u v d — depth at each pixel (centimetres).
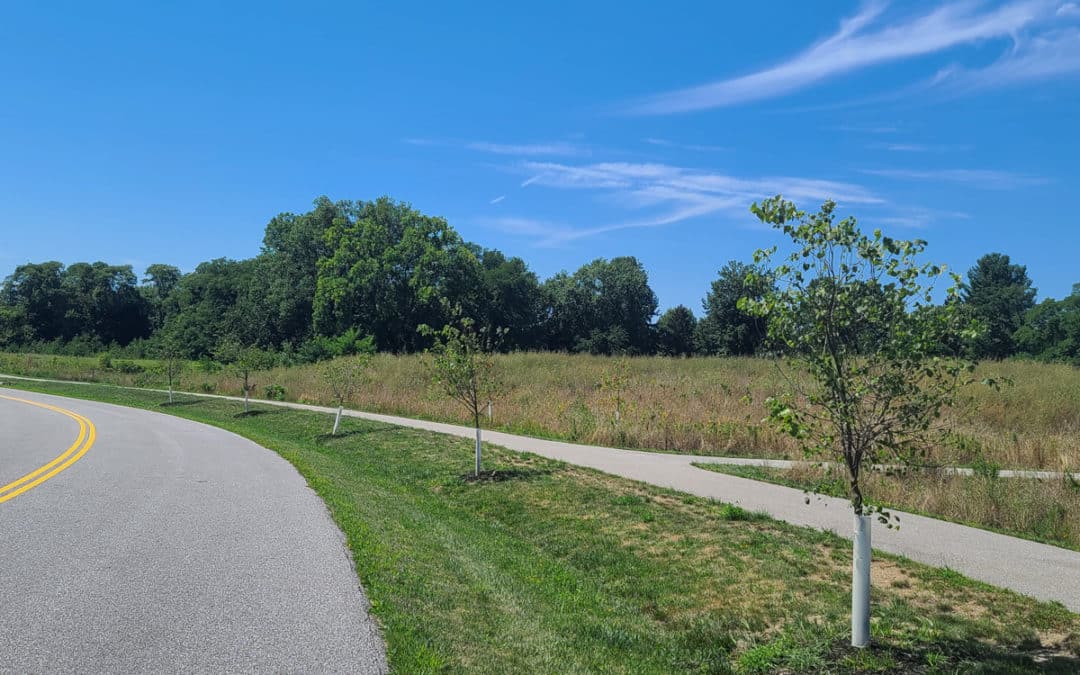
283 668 424
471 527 1068
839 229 527
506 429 2139
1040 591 679
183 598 550
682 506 1054
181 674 410
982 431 1750
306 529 816
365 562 677
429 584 640
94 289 11188
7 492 1001
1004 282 7769
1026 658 523
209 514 884
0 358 6656
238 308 8056
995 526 965
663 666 560
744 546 843
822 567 762
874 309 525
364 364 2480
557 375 3300
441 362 1412
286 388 3759
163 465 1354
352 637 480
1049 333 5747
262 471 1317
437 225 7212
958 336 532
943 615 616
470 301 7362
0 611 507
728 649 597
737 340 6631
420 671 430
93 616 502
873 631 579
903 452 547
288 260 7538
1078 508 960
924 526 940
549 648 537
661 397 2238
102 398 4203
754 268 556
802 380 593
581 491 1191
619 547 909
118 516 854
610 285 9281
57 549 687
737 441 1728
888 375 529
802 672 524
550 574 812
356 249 6738
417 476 1514
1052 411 1975
